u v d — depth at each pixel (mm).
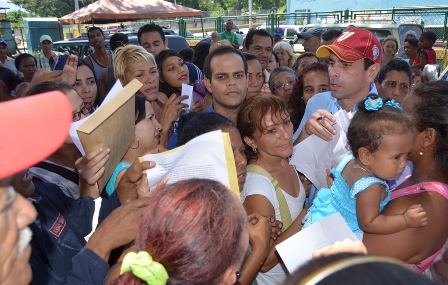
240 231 1007
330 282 586
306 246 1422
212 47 5008
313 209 1821
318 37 6941
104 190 2197
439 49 11328
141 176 1661
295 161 2158
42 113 539
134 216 1388
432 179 1503
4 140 502
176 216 944
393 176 1614
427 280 576
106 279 1236
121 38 6871
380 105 1623
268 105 1947
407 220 1429
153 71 3219
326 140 2107
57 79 2309
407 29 10195
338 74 2406
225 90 2549
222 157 1518
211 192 1005
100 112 1545
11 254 717
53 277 1288
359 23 10539
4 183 686
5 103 520
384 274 580
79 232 1600
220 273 954
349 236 1454
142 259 900
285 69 3889
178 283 921
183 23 20781
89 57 6273
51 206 1517
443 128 1458
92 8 13711
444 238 1482
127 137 1837
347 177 1759
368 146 1612
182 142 2014
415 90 1601
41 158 541
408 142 1535
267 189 1899
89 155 1546
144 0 14242
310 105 2879
